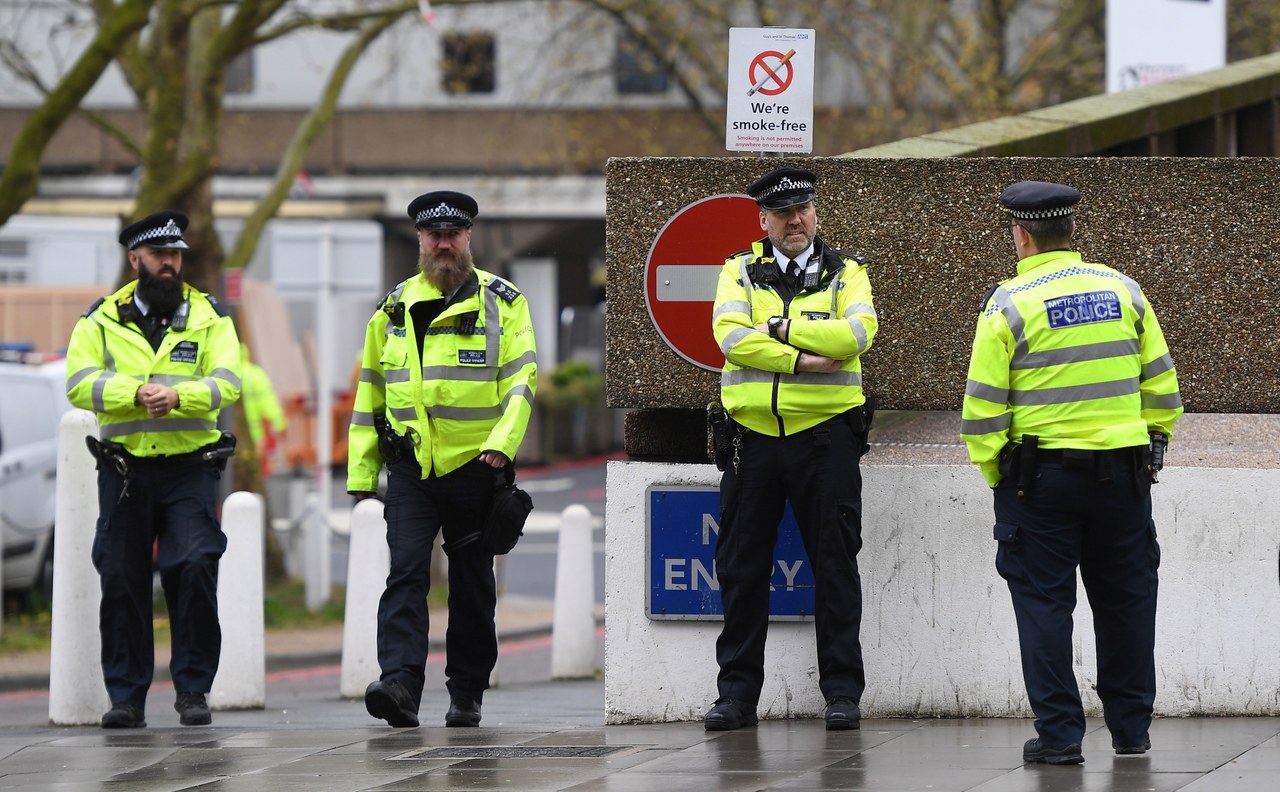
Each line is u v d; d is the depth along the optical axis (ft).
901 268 83.35
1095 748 70.74
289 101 410.11
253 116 409.49
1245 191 82.58
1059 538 66.39
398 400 85.97
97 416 93.20
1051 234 67.21
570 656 137.39
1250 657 80.38
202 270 179.22
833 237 83.46
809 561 80.53
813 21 279.69
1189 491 80.53
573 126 361.51
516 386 85.61
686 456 85.10
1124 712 67.97
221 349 94.12
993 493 75.15
